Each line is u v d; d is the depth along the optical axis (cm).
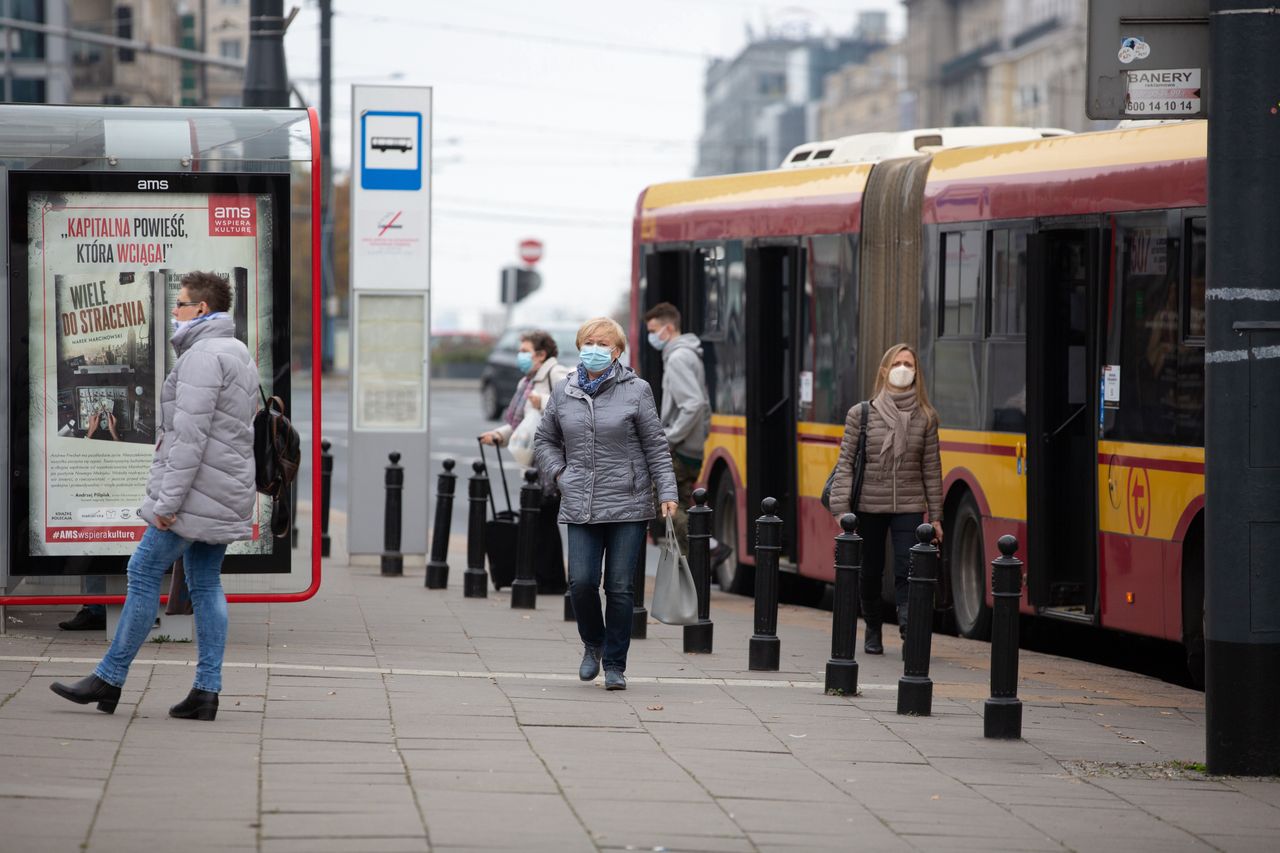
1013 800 1200
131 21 11088
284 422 1362
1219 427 1291
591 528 1591
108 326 1722
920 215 2186
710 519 1869
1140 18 1320
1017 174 2012
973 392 2078
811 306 2398
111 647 1353
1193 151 1742
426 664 1691
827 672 1623
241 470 1328
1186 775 1305
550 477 1594
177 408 1310
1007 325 2014
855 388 2289
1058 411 1967
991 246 2052
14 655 1634
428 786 1148
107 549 1728
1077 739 1446
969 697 1639
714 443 2605
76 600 1727
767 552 1750
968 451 2086
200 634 1349
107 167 1716
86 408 1722
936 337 2150
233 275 1734
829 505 1894
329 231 7325
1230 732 1295
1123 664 2014
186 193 1727
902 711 1527
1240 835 1121
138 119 1722
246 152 1733
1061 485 1966
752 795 1172
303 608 2091
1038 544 1950
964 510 2108
